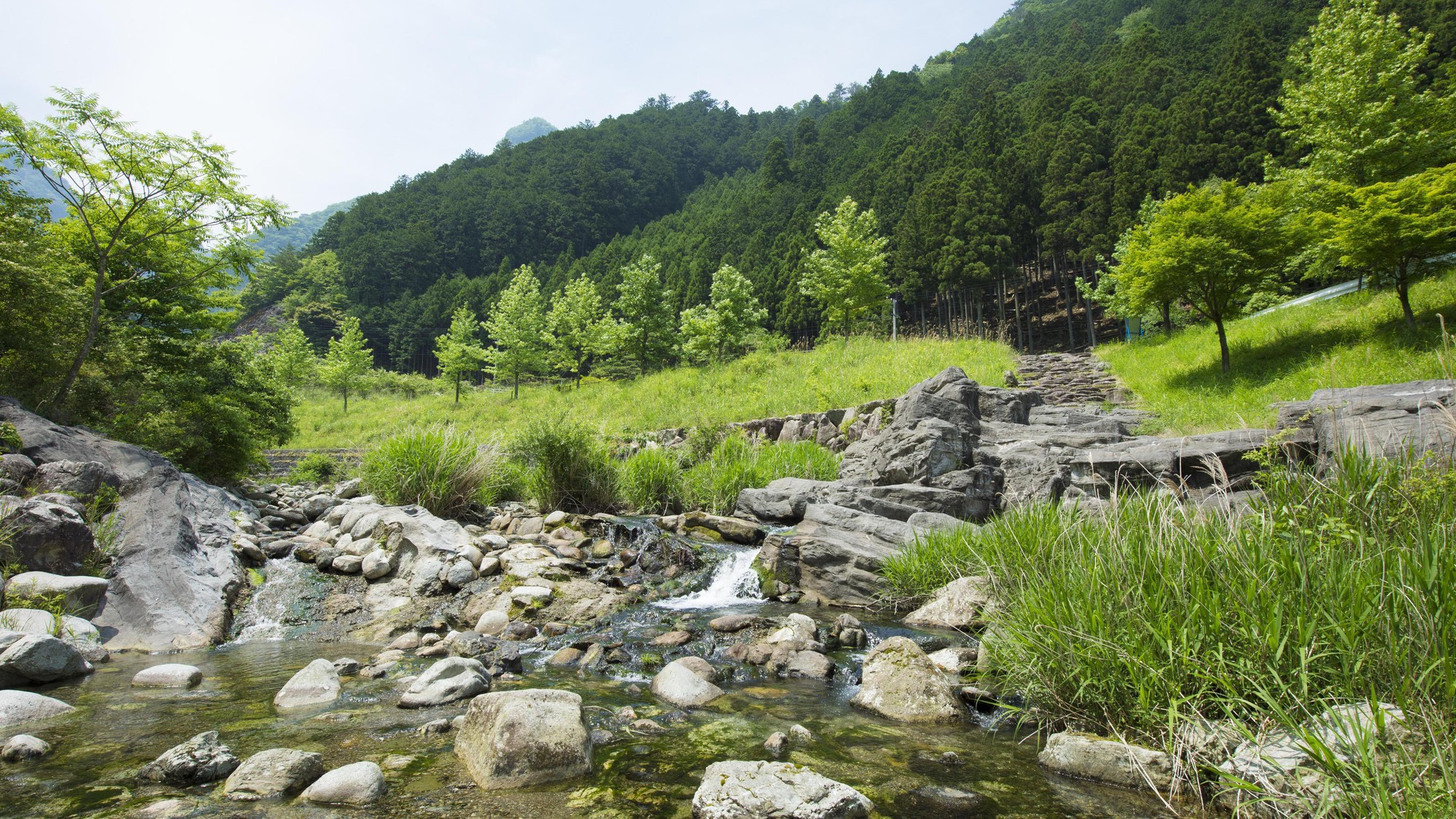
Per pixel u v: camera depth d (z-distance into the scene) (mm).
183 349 11742
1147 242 14781
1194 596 3262
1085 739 3107
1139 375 16047
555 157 135125
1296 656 2844
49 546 5219
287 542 7102
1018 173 47562
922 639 5016
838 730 3549
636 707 3828
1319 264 15797
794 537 7195
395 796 2713
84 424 9156
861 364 19297
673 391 21609
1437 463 3668
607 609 5910
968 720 3715
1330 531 3234
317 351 79000
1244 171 34812
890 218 55000
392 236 101375
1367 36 15547
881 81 104625
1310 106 16328
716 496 10375
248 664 4641
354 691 4066
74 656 4246
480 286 84625
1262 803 2508
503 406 31000
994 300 50656
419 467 8367
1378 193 11789
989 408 11266
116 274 11508
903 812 2648
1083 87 58062
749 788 2674
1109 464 8219
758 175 112250
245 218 10898
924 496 8570
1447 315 11656
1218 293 13703
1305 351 12867
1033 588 4164
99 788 2723
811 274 32594
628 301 33344
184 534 6098
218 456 11250
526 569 6480
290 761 2877
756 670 4598
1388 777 2176
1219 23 56062
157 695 3906
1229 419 10797
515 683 4238
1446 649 2408
